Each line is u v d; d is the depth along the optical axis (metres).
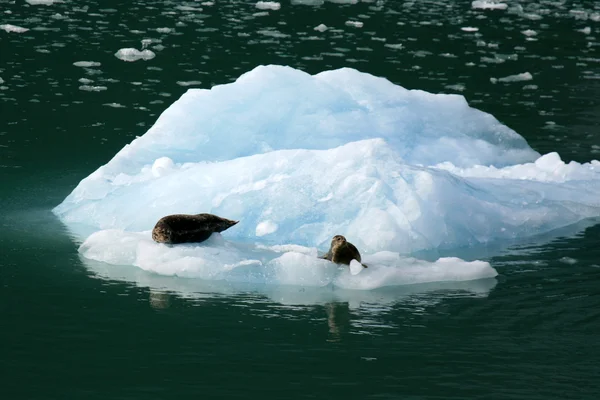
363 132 36.25
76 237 29.55
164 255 26.78
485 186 33.03
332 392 19.86
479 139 39.16
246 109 36.22
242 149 34.72
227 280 26.00
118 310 23.91
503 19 74.06
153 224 29.92
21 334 22.38
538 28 71.62
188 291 25.22
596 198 34.19
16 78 51.28
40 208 32.53
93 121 44.50
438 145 37.44
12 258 27.39
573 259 28.47
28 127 42.97
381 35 66.25
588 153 41.72
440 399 19.67
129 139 42.03
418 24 70.69
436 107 40.16
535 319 23.97
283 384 20.16
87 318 23.38
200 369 20.78
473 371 21.02
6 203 32.91
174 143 34.94
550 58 61.84
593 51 64.50
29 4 70.44
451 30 69.31
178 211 30.12
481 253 28.95
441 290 25.77
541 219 31.47
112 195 31.83
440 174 31.36
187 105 36.25
